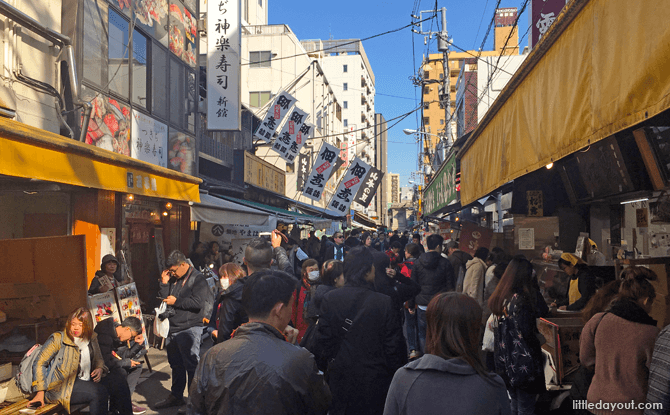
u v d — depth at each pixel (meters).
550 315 5.37
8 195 7.50
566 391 4.89
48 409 4.18
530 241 8.13
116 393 4.71
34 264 5.01
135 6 10.23
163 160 11.59
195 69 13.75
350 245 10.70
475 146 7.55
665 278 3.90
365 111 83.19
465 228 10.16
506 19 36.53
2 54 6.48
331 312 3.54
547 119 3.68
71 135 7.58
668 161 4.32
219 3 13.41
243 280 3.97
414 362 2.12
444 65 20.25
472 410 1.90
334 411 3.49
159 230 10.95
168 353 5.54
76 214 7.52
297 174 29.31
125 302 6.55
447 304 2.08
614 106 2.55
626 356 2.91
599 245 7.65
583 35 2.98
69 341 4.35
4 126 4.32
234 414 2.13
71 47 7.64
